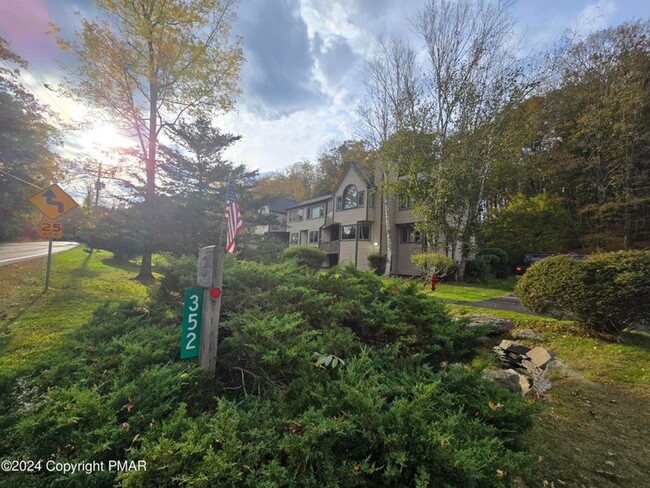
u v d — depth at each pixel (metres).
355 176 22.91
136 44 9.30
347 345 2.45
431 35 14.13
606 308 4.93
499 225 18.22
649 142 16.39
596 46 17.64
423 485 1.33
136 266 13.07
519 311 7.38
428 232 14.94
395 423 1.60
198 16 9.18
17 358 3.13
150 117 9.90
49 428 1.48
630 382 3.91
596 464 2.33
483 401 2.15
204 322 2.15
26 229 28.95
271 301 2.93
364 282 3.93
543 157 20.08
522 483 1.97
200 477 1.26
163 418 1.70
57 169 10.79
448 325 3.20
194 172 11.14
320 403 1.81
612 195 18.73
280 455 1.49
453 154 14.00
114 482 1.36
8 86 20.20
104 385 1.87
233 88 10.35
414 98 14.93
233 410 1.69
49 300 5.71
